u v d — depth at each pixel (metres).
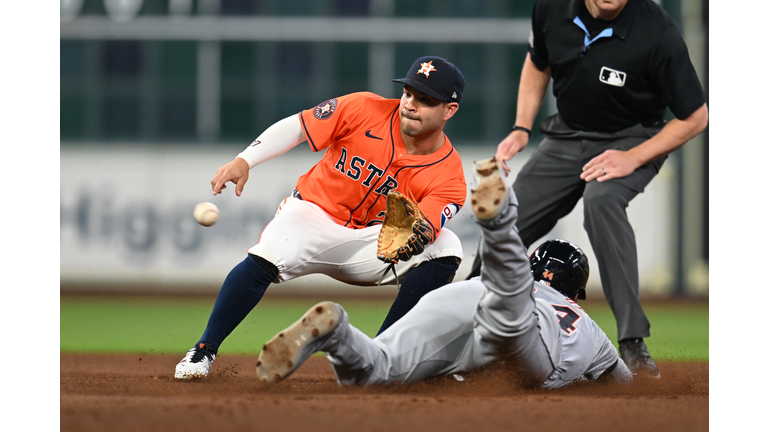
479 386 10.52
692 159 48.47
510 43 50.69
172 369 16.09
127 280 49.38
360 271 13.24
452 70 12.40
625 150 15.73
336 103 13.12
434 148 12.93
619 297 14.66
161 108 51.38
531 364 10.02
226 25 51.38
